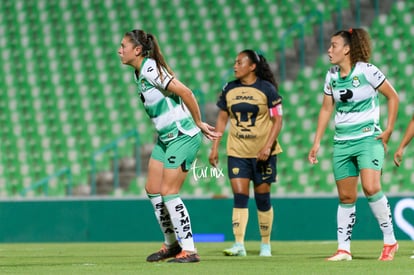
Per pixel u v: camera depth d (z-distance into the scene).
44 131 60.94
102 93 61.59
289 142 54.84
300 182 53.22
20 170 59.44
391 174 52.28
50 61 64.50
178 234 23.27
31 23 66.75
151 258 24.48
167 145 23.25
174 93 22.53
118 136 59.09
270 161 28.20
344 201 24.58
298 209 42.75
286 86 58.09
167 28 63.44
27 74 64.25
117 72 62.56
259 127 28.02
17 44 66.06
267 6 62.47
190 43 62.25
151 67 22.48
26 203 45.75
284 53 60.25
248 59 27.84
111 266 22.00
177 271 19.92
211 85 59.75
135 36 22.69
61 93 62.56
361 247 33.47
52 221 45.56
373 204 24.08
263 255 28.44
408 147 53.12
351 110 23.94
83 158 58.69
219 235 43.41
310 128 55.44
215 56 61.22
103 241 44.97
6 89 63.81
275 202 42.91
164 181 23.09
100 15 65.62
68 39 65.25
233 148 28.28
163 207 24.30
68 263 24.36
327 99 24.77
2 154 60.41
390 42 58.94
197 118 22.47
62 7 66.75
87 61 63.75
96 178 57.22
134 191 55.88
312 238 42.62
